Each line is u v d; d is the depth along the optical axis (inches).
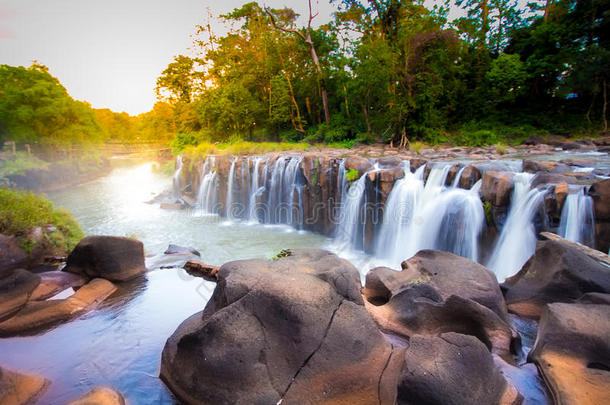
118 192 880.3
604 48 855.7
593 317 147.6
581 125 828.0
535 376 141.9
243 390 132.8
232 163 655.8
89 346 187.6
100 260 270.5
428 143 794.2
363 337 154.3
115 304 236.8
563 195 269.3
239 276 169.6
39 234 324.2
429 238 374.9
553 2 986.7
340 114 991.0
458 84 951.6
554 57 874.1
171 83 1381.6
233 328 144.2
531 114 935.7
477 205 331.0
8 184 753.0
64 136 1141.1
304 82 1112.2
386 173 410.3
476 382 123.3
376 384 136.5
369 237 432.5
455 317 174.9
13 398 144.3
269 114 1101.7
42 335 197.9
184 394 143.0
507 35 1059.3
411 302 185.2
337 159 492.7
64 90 1248.8
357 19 974.4
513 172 341.4
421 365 125.8
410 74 780.0
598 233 251.0
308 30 1047.0
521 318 190.9
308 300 153.6
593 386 123.3
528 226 290.2
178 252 364.8
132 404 144.2
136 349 184.4
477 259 333.4
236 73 1173.7
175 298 246.7
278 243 469.7
